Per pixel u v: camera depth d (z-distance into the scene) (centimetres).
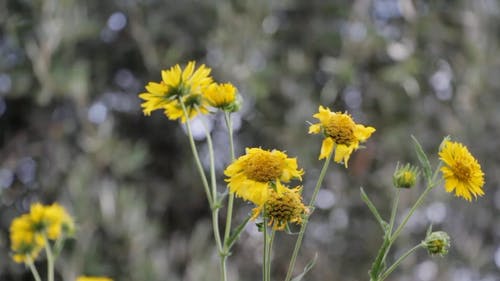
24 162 248
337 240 254
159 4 247
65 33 217
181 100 74
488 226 258
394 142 245
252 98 242
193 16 246
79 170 217
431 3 254
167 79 75
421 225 247
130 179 252
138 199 220
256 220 74
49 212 94
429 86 260
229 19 230
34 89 233
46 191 238
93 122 248
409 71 235
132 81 266
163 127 270
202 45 245
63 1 212
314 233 255
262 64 251
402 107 256
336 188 247
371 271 68
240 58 230
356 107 259
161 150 273
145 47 236
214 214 71
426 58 256
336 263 252
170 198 266
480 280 249
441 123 252
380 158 251
